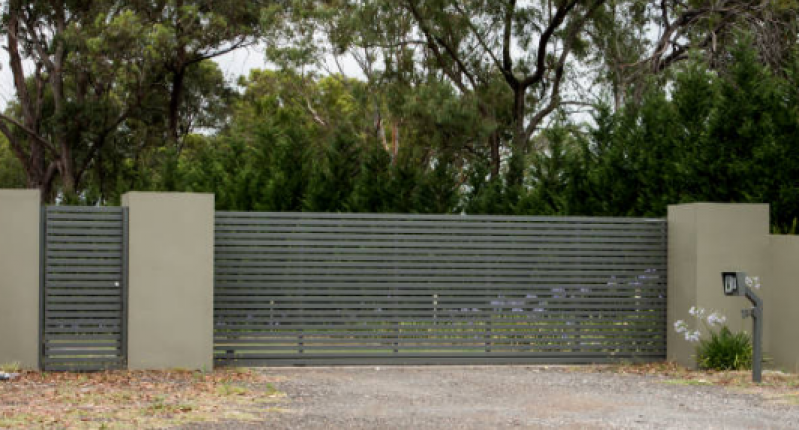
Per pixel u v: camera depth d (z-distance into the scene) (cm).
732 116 1293
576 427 700
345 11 2875
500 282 1142
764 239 1112
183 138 4234
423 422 717
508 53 2614
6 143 5453
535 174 1728
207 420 710
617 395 880
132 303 1016
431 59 2761
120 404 780
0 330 996
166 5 3719
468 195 1825
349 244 1108
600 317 1158
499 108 2597
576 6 2572
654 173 1405
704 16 2334
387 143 3300
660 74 2217
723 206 1107
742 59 1316
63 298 1012
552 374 1051
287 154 1758
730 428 702
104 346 1016
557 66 2658
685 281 1124
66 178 3862
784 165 1230
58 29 3891
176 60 3925
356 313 1107
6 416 709
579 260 1155
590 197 1534
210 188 1814
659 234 1171
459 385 948
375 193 1705
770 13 2094
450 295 1129
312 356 1091
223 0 3725
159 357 1022
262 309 1089
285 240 1098
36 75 3981
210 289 1033
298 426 691
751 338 1109
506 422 720
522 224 1146
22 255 1005
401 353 1111
